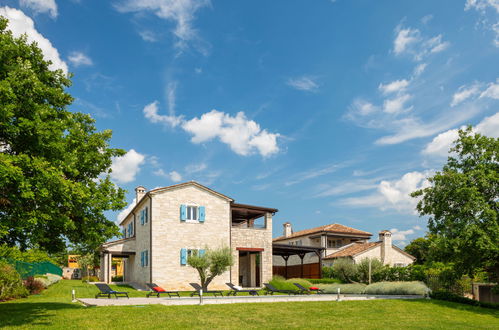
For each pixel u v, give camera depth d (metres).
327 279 38.28
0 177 12.39
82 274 60.12
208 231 33.75
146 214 33.50
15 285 23.39
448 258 25.09
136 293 26.47
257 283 41.03
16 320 14.09
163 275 31.42
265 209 37.88
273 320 16.20
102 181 18.83
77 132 17.86
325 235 50.12
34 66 17.02
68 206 15.51
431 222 25.75
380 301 23.00
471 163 25.22
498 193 23.95
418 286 27.14
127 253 37.44
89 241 17.98
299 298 23.20
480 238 21.95
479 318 20.48
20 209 14.00
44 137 14.59
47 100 17.12
